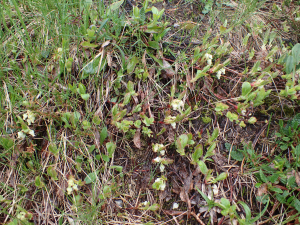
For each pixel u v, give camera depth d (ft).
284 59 1.57
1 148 1.32
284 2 1.92
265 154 1.45
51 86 1.40
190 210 1.32
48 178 1.31
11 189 1.25
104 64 1.42
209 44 1.52
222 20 1.77
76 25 1.51
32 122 1.33
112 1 1.62
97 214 1.27
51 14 1.51
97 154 1.39
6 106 1.37
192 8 1.79
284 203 1.32
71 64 1.42
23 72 1.45
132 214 1.33
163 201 1.36
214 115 1.51
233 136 1.49
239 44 1.73
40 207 1.27
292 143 1.43
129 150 1.43
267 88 1.58
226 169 1.42
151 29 1.45
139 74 1.45
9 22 1.57
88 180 1.31
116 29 1.45
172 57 1.56
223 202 1.22
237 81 1.57
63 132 1.38
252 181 1.38
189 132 1.47
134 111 1.40
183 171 1.38
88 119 1.41
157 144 1.36
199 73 1.41
